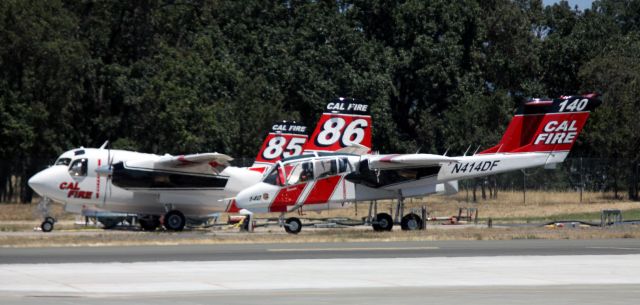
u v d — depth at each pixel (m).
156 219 149.38
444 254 100.69
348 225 152.00
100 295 68.69
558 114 148.62
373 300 66.25
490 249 107.38
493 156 148.00
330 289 72.56
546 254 100.62
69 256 97.25
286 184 141.75
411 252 103.12
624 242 117.75
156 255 98.81
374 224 146.25
